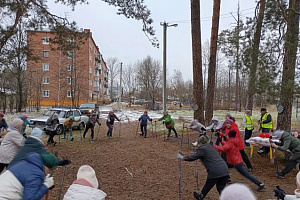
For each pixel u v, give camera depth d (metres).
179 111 36.34
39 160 2.81
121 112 33.97
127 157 8.75
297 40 7.00
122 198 5.13
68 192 2.61
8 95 26.36
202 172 7.17
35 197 2.52
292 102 9.02
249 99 14.05
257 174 7.14
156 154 9.32
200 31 12.97
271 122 9.52
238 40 9.86
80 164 7.71
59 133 13.70
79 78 35.94
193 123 10.26
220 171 4.62
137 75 47.62
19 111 27.00
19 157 3.49
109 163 7.89
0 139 6.56
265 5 8.40
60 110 15.48
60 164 3.81
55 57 40.03
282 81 7.09
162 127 18.19
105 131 16.44
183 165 7.84
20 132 5.36
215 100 45.00
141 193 5.45
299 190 2.94
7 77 25.89
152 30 10.31
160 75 42.69
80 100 45.75
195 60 12.94
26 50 10.51
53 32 10.19
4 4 8.51
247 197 1.85
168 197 5.27
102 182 6.09
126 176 6.62
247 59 7.80
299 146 6.48
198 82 12.93
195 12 12.84
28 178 2.58
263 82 7.09
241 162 5.70
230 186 1.99
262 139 7.91
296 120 23.08
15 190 2.51
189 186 5.98
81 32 10.70
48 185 2.89
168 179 6.46
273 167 7.80
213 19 13.48
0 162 5.00
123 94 67.44
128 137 13.84
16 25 9.53
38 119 13.70
